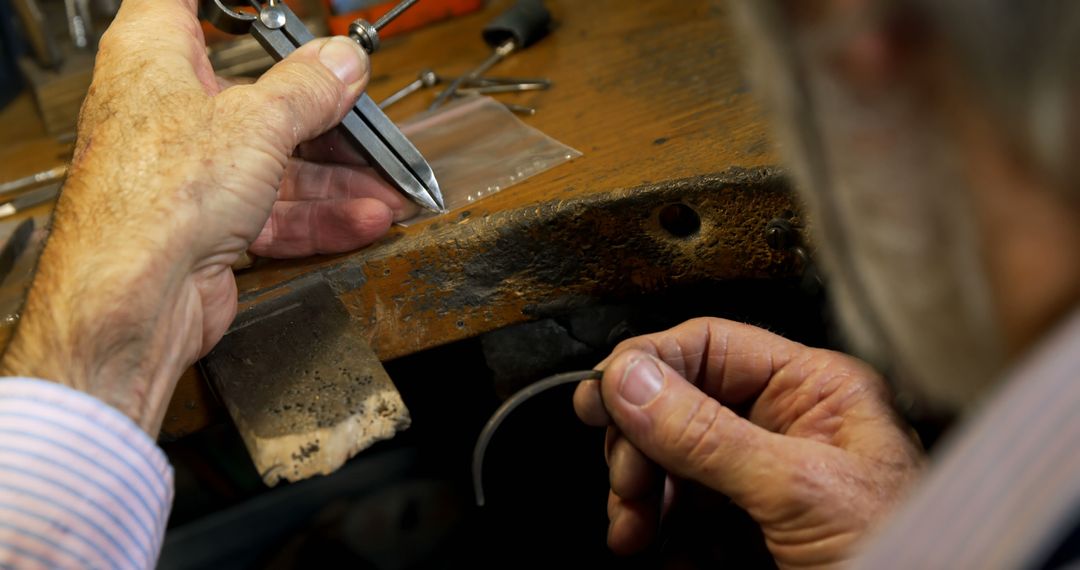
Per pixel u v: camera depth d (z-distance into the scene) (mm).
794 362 804
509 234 977
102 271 691
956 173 319
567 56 1323
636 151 1048
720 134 1038
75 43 1475
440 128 1182
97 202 742
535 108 1203
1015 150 299
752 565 901
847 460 681
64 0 1638
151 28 898
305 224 948
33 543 617
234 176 769
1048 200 304
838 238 396
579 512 1175
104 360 682
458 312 1018
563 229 982
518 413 1275
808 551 668
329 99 882
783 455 675
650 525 842
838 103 336
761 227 968
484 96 1249
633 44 1309
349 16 1411
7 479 619
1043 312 327
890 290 373
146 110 802
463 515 1203
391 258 965
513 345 1116
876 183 344
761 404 824
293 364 826
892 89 317
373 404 784
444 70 1362
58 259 716
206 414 900
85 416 649
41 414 636
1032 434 308
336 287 960
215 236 761
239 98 817
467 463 1267
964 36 286
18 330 698
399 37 1487
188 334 754
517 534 1173
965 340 360
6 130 1453
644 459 797
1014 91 285
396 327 1007
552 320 1107
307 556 1187
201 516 1382
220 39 1427
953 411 411
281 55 966
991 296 336
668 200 965
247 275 970
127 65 854
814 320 1074
